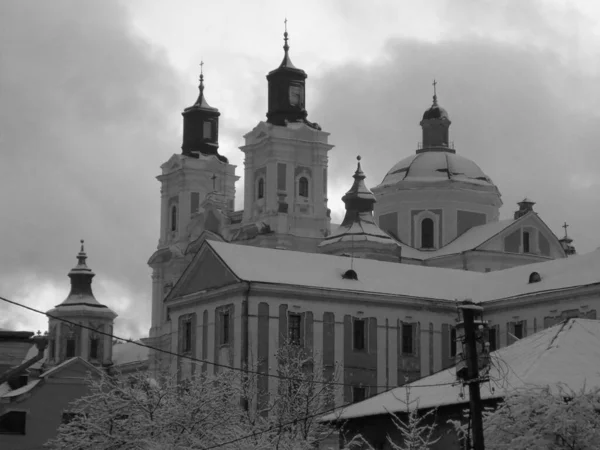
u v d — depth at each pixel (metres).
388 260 130.75
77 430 63.88
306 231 144.50
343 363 102.00
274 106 148.62
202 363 104.19
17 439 97.69
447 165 142.00
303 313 101.50
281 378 74.69
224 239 149.62
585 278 99.31
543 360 61.19
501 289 106.38
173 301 108.75
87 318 145.75
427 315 106.31
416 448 57.97
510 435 51.38
